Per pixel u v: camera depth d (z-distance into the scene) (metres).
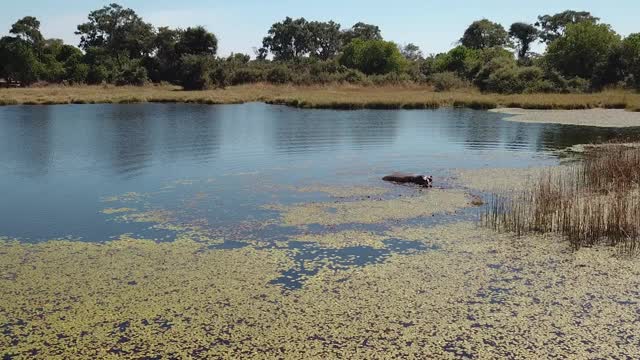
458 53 68.75
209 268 8.95
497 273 8.64
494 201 12.92
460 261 9.16
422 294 7.94
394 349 6.55
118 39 80.94
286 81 64.38
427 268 8.88
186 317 7.34
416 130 27.12
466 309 7.48
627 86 46.75
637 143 21.16
